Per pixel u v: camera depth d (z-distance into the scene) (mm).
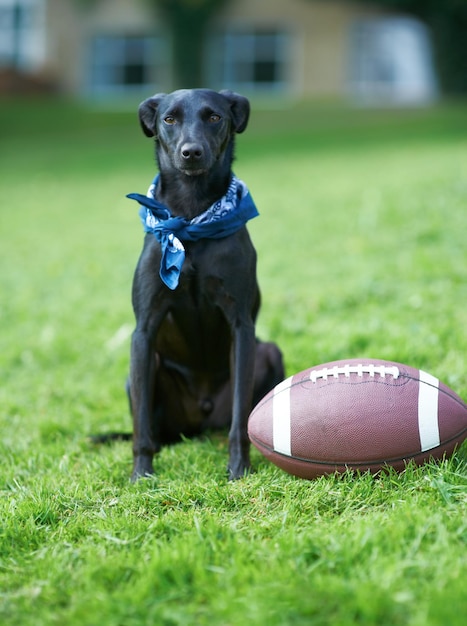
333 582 2354
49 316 7148
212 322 3902
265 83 28531
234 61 28594
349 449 3127
